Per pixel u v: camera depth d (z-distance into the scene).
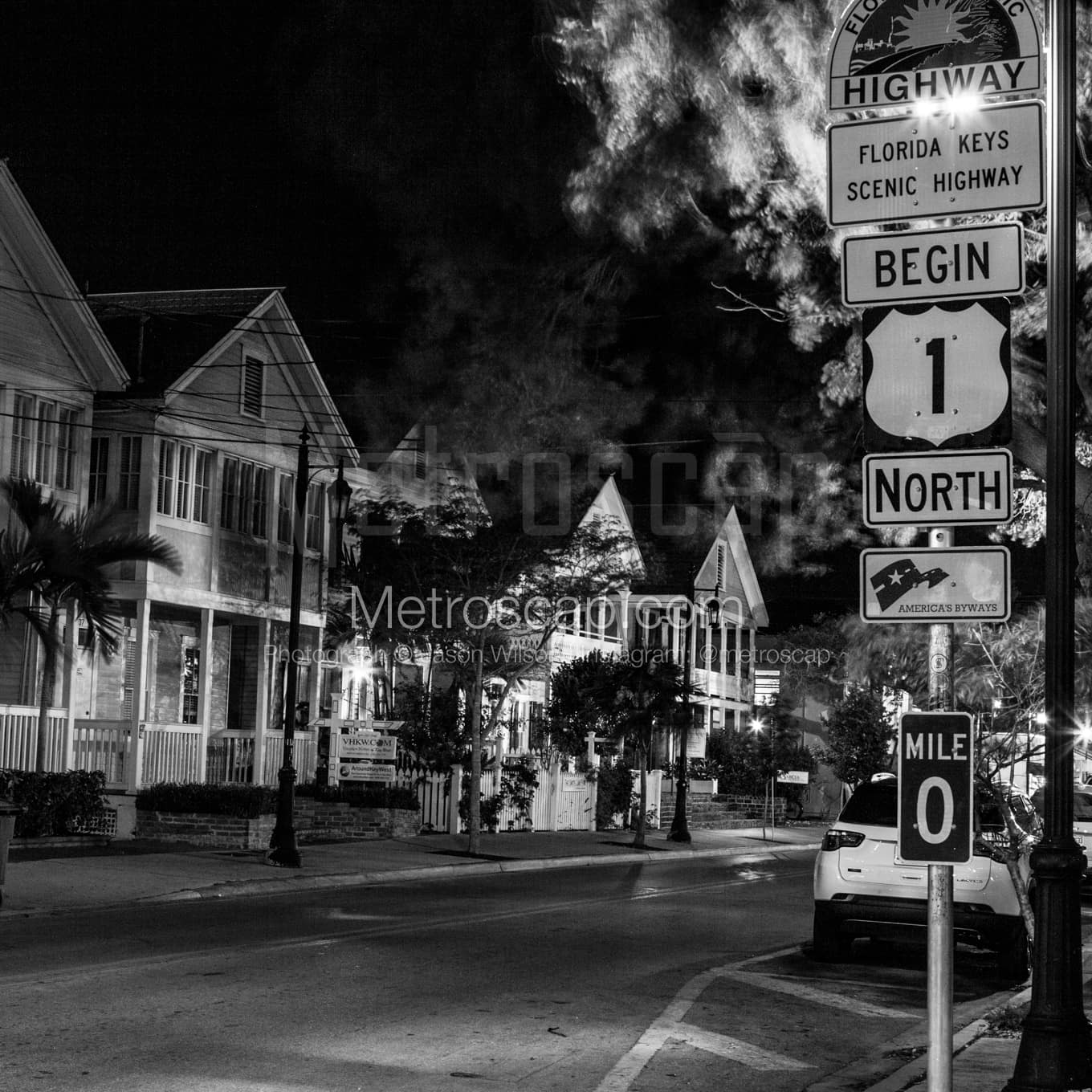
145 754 27.00
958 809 5.81
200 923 15.91
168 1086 8.21
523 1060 9.42
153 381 27.89
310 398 32.22
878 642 13.54
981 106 6.50
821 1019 11.63
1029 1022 7.77
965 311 6.33
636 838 34.50
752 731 52.00
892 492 6.29
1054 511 7.86
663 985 12.91
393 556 29.94
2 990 11.01
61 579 22.61
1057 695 7.81
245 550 30.30
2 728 24.72
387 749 29.42
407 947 14.49
